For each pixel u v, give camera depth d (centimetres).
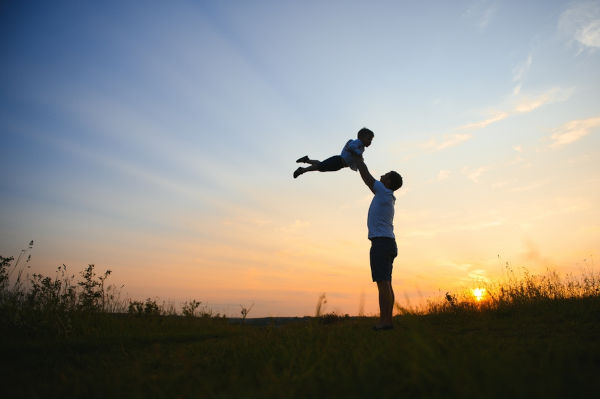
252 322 817
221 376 309
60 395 277
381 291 548
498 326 505
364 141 639
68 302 694
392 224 582
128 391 284
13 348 472
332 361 314
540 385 196
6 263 634
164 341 605
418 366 244
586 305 624
